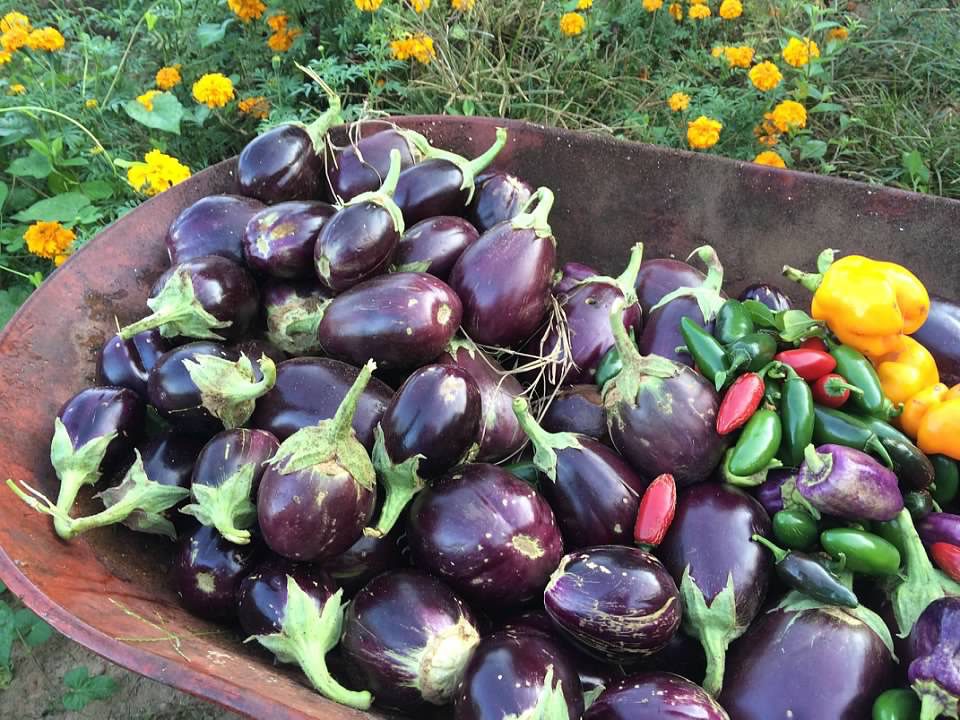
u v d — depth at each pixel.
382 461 0.64
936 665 0.56
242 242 0.83
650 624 0.59
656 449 0.68
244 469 0.65
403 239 0.83
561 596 0.60
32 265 1.33
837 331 0.77
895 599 0.64
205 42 1.49
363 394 0.70
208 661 0.55
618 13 1.69
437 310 0.73
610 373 0.79
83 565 0.64
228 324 0.78
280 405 0.71
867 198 0.89
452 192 0.90
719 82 1.56
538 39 1.62
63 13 1.59
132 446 0.73
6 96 1.37
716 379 0.71
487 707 0.56
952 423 0.70
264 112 1.43
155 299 0.77
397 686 0.61
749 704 0.59
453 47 1.61
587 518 0.67
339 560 0.65
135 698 1.00
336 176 0.94
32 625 1.03
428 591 0.62
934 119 1.61
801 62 1.41
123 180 1.30
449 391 0.64
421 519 0.64
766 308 0.81
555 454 0.68
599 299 0.85
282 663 0.63
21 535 0.61
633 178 0.96
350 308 0.72
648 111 1.57
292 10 1.48
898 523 0.65
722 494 0.67
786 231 0.93
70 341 0.78
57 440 0.70
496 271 0.77
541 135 0.98
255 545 0.67
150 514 0.69
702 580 0.63
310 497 0.59
